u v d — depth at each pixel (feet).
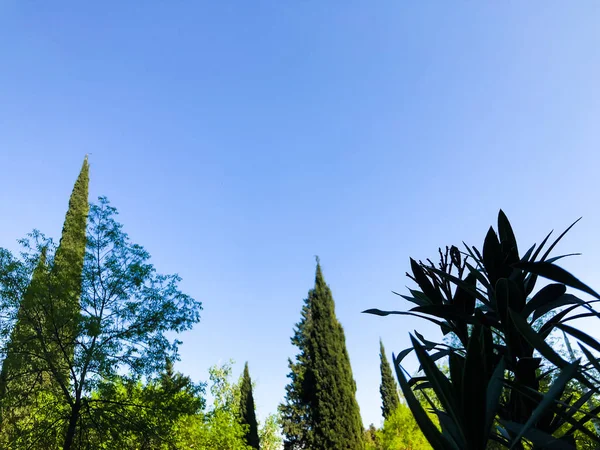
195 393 41.29
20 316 37.22
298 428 96.48
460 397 6.19
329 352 85.66
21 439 35.37
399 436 76.64
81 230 62.08
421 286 9.00
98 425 36.32
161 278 42.55
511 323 7.47
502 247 8.11
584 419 6.48
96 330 35.99
